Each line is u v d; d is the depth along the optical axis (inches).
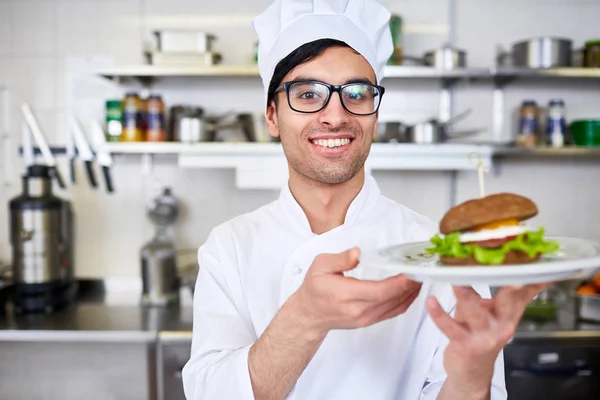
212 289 40.6
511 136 99.4
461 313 27.7
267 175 88.1
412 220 42.9
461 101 99.7
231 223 44.0
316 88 36.6
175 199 101.1
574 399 76.1
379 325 39.0
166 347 77.1
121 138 91.7
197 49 88.7
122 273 102.7
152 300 92.1
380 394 38.4
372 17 39.5
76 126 88.8
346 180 38.1
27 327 79.4
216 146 87.6
